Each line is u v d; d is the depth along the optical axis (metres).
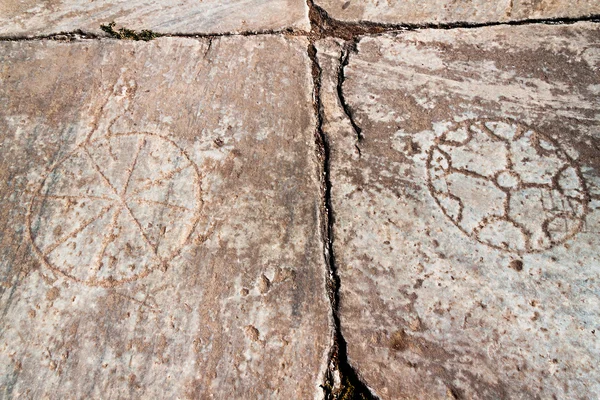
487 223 1.02
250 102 1.19
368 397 0.90
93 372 0.92
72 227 1.05
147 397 0.90
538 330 0.92
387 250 1.01
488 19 1.27
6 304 0.98
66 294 0.99
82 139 1.15
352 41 1.27
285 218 1.05
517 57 1.21
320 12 1.33
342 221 1.04
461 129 1.13
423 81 1.19
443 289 0.97
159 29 1.31
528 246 1.00
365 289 0.97
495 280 0.97
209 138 1.14
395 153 1.11
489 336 0.92
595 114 1.12
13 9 1.35
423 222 1.03
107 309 0.97
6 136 1.16
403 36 1.27
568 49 1.21
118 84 1.23
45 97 1.21
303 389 0.90
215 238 1.03
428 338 0.93
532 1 1.28
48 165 1.12
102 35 1.31
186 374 0.92
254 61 1.25
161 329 0.95
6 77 1.25
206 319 0.96
